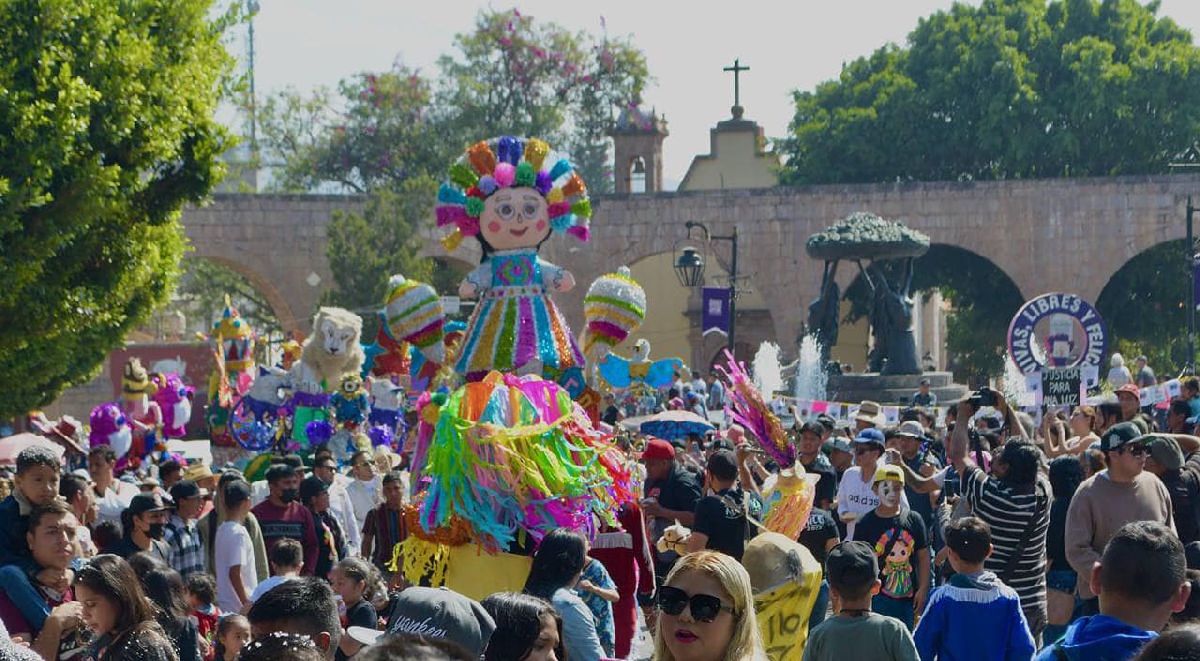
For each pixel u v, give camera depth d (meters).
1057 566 10.81
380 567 12.84
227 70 21.91
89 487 11.33
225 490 11.48
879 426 17.23
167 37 20.66
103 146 19.38
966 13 57.50
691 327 54.91
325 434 20.88
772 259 49.91
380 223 49.25
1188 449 12.32
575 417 10.20
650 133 58.81
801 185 52.72
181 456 23.06
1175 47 55.12
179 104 20.27
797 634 8.42
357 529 14.91
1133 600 5.73
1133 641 5.63
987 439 14.71
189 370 49.38
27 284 19.30
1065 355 22.44
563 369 13.39
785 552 8.42
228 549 11.30
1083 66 54.12
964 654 8.11
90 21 19.00
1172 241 51.31
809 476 11.52
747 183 61.25
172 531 11.36
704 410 26.70
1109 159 55.28
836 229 31.86
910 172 56.94
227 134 21.27
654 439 12.87
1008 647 8.11
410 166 63.25
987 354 56.69
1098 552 9.82
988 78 55.06
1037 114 54.25
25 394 21.09
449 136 63.12
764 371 36.62
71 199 18.78
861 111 56.41
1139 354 55.06
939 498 13.50
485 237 13.73
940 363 74.19
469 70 66.19
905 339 31.69
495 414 9.89
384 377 22.50
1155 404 21.67
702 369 54.81
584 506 9.91
